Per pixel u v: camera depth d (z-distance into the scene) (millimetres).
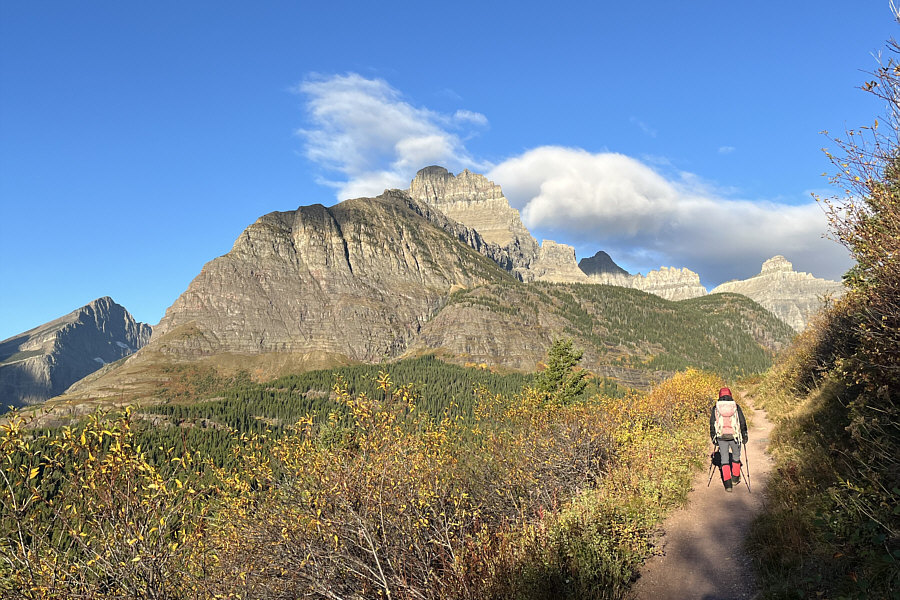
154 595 5156
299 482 6371
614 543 7375
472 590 5953
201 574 5785
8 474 4613
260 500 6250
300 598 6203
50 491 4758
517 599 5895
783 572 5766
